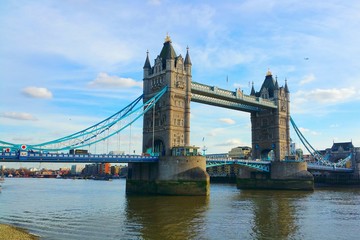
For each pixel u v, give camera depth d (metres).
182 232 42.28
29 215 55.47
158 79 103.44
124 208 63.56
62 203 73.44
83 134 86.81
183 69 102.94
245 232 42.88
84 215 55.16
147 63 108.12
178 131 99.19
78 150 90.12
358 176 166.00
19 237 37.88
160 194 90.81
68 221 49.66
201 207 65.25
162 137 98.81
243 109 132.62
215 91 110.44
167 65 99.81
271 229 45.06
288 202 77.19
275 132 133.62
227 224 47.84
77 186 161.12
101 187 150.88
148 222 48.75
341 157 197.12
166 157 91.31
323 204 73.81
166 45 105.62
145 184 96.69
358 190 126.31
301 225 48.38
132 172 102.25
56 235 40.38
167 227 45.25
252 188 132.12
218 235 41.06
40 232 42.03
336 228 46.75
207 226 46.19
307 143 152.88
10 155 71.62
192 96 107.88
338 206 70.31
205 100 112.38
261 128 138.88
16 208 64.94
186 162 90.06
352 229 46.16
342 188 141.00
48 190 123.50
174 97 99.38
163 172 91.31
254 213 58.44
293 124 143.00
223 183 183.25
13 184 179.12
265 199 83.88
